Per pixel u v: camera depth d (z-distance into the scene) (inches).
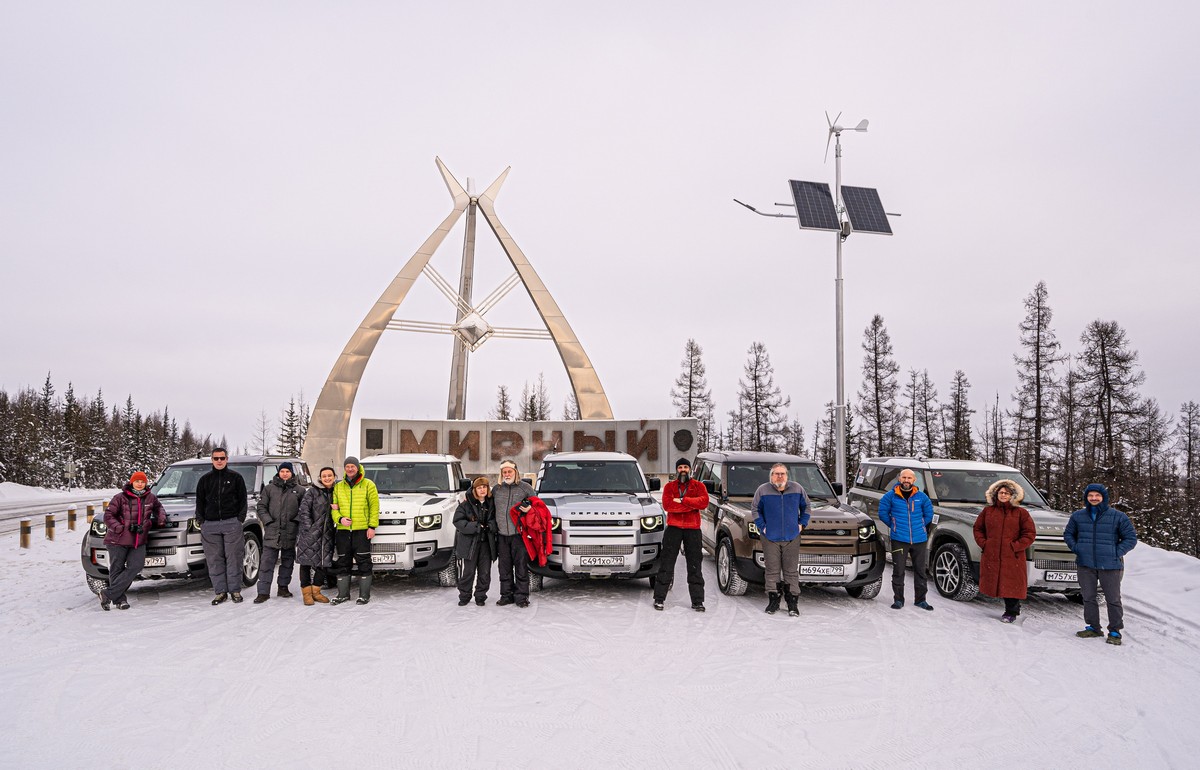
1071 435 1424.7
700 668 233.6
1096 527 278.8
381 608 323.6
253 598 346.6
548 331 1162.6
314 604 332.2
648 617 306.7
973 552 336.2
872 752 169.2
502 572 327.9
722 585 362.6
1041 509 370.9
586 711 193.0
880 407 1627.7
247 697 204.2
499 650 253.3
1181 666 244.5
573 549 329.1
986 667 239.6
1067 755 169.5
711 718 189.2
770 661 242.5
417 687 212.8
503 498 330.3
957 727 186.2
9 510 1077.8
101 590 335.0
